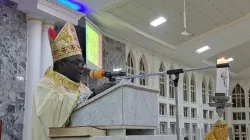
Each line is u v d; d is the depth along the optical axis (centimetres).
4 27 564
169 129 1459
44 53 620
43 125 201
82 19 792
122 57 1150
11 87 566
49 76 224
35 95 210
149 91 212
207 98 1883
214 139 286
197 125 1731
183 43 1329
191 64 1630
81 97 211
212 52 1472
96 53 887
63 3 635
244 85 2077
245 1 1128
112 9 934
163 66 1455
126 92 188
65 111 201
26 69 598
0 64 550
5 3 571
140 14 1016
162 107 1442
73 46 234
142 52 1297
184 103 1619
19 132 571
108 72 250
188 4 1041
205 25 1230
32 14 601
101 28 1032
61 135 184
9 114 556
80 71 235
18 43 587
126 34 1120
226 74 275
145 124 204
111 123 188
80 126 187
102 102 192
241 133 2066
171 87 1516
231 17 1221
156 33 1178
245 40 1405
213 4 1091
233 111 2094
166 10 1039
